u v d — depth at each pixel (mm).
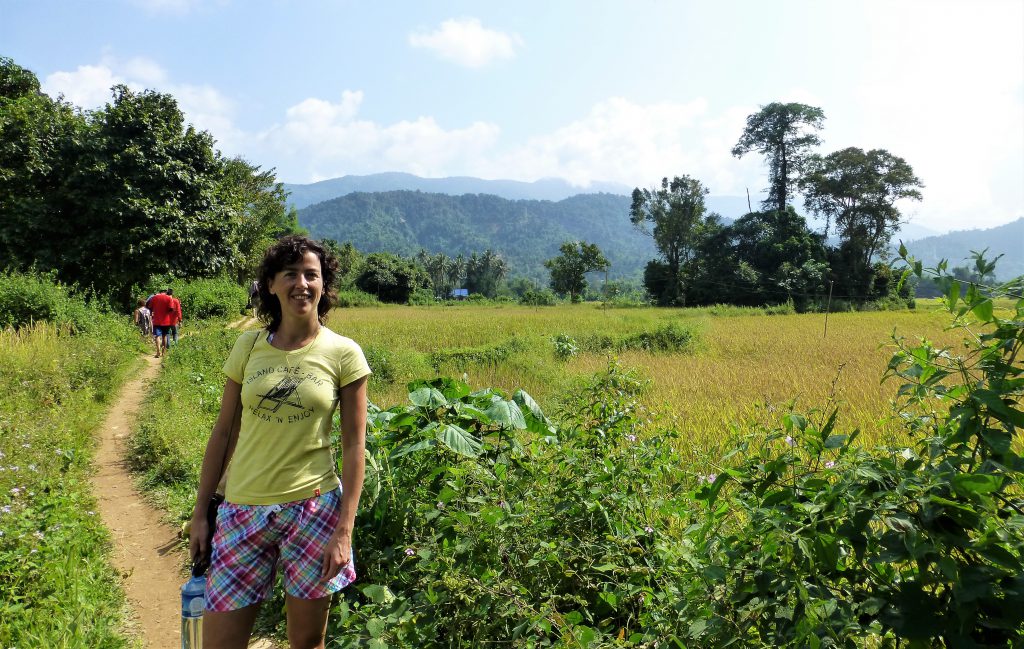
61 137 21016
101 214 20469
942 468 2293
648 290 79750
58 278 20078
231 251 23156
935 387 2615
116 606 4285
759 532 2510
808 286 65312
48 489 6059
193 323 24531
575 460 4074
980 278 2535
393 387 13133
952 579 2055
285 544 2580
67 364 11070
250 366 2674
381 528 3986
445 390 4703
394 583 3652
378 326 28438
